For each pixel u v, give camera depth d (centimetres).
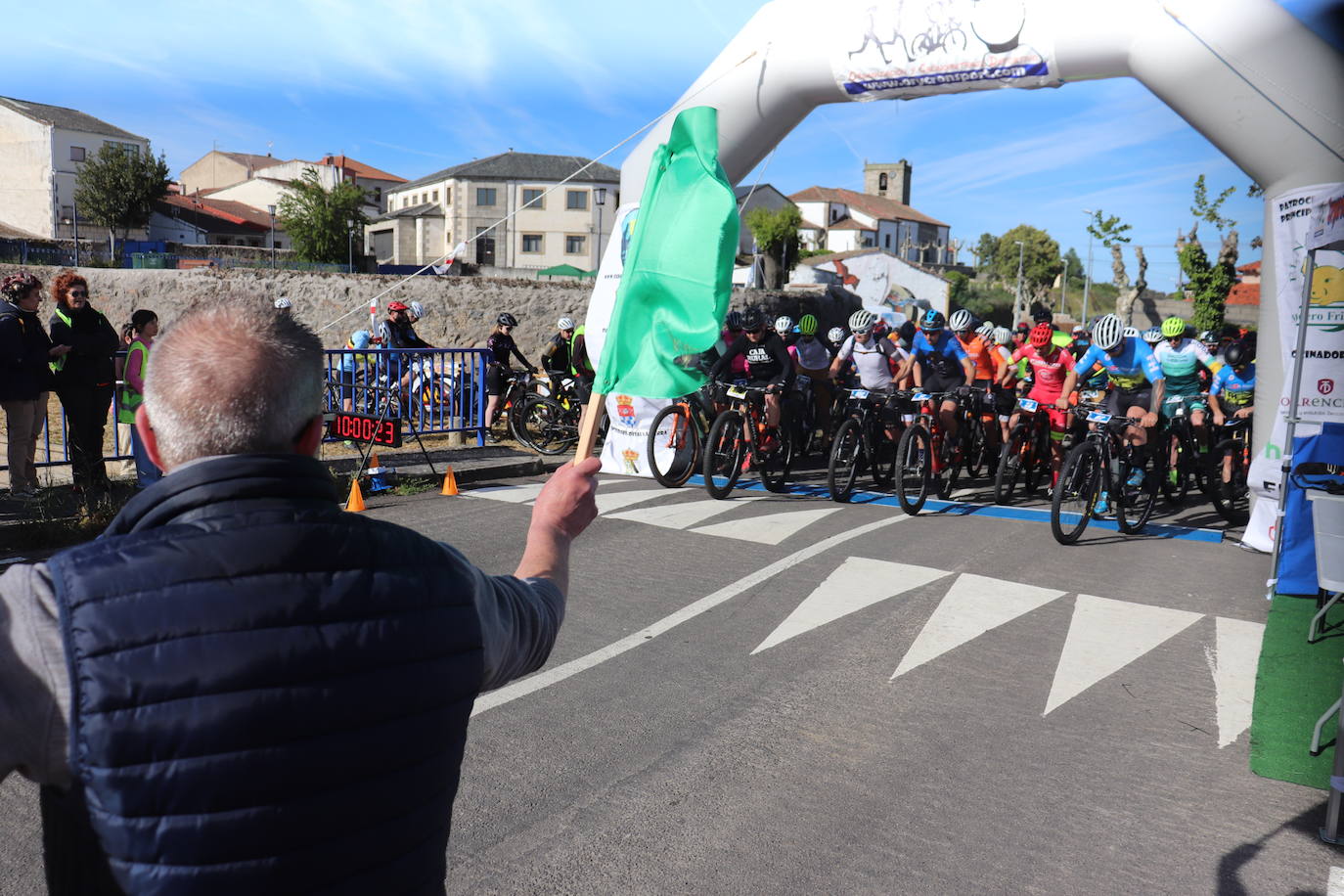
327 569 112
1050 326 920
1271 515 732
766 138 912
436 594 121
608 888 283
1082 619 548
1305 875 300
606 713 407
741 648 487
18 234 5506
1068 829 324
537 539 155
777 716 408
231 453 116
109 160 5600
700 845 307
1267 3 655
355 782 109
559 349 1155
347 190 6028
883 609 554
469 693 123
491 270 5088
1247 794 353
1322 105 645
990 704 428
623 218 934
